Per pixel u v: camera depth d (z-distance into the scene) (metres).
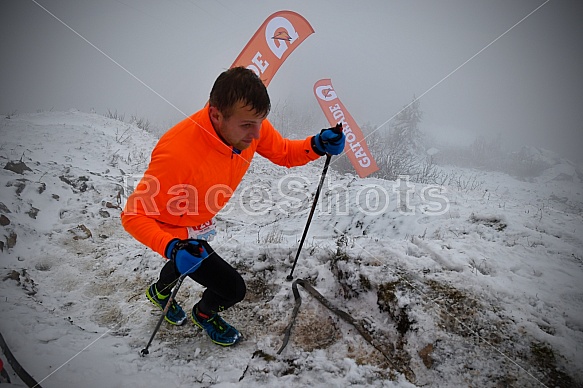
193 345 3.02
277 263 3.93
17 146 7.64
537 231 4.57
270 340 3.05
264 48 6.86
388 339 2.93
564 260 3.84
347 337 3.03
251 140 2.37
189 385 2.56
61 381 2.41
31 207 5.18
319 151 3.17
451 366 2.61
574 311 3.00
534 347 2.65
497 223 4.71
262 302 3.53
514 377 2.50
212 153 2.34
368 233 5.43
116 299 3.74
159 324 2.81
